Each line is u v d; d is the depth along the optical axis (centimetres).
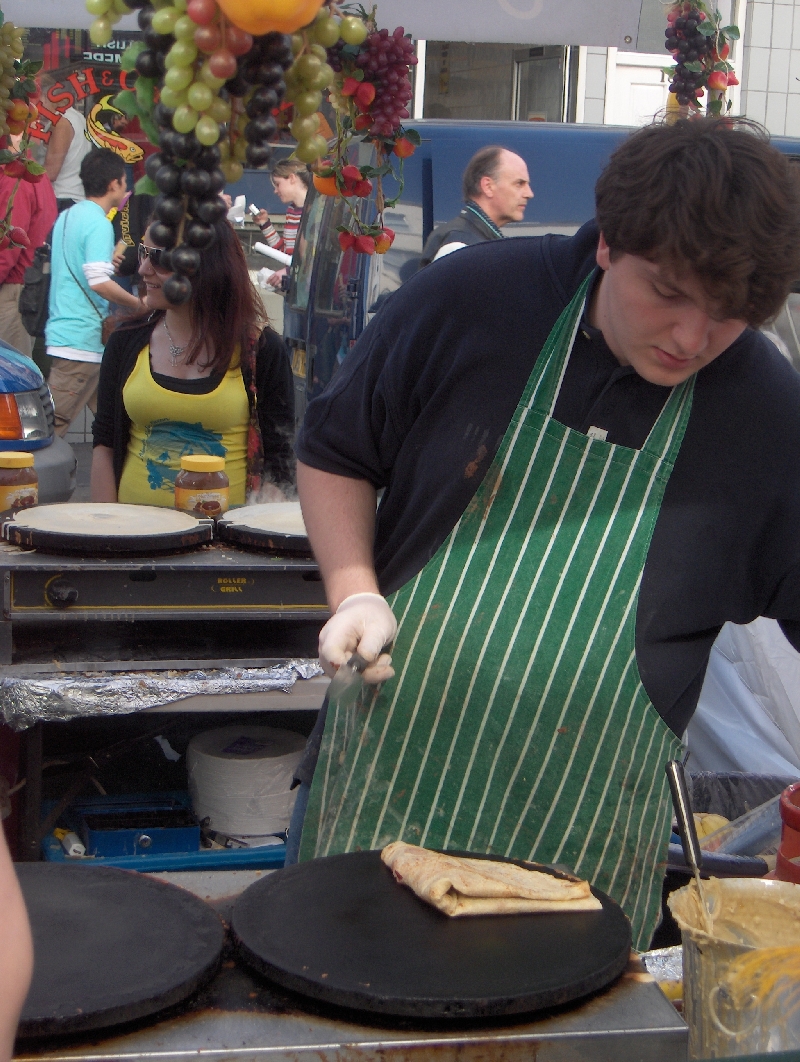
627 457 152
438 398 155
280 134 112
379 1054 102
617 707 154
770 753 272
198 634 238
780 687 275
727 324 130
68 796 242
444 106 838
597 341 149
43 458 404
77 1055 99
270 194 720
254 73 99
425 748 155
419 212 478
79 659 223
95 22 103
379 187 179
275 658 231
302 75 107
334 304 506
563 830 155
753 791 223
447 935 117
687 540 153
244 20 93
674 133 125
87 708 215
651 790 157
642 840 157
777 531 155
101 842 242
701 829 206
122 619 216
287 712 288
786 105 805
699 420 150
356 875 131
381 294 473
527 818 155
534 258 153
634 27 275
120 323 300
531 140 486
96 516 232
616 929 121
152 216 99
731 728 276
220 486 255
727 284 120
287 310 591
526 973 110
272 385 303
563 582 154
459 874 125
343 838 155
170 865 239
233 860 243
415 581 157
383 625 144
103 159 548
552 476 154
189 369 292
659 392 150
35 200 550
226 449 299
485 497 155
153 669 225
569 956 114
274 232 680
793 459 152
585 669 154
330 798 157
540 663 154
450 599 156
